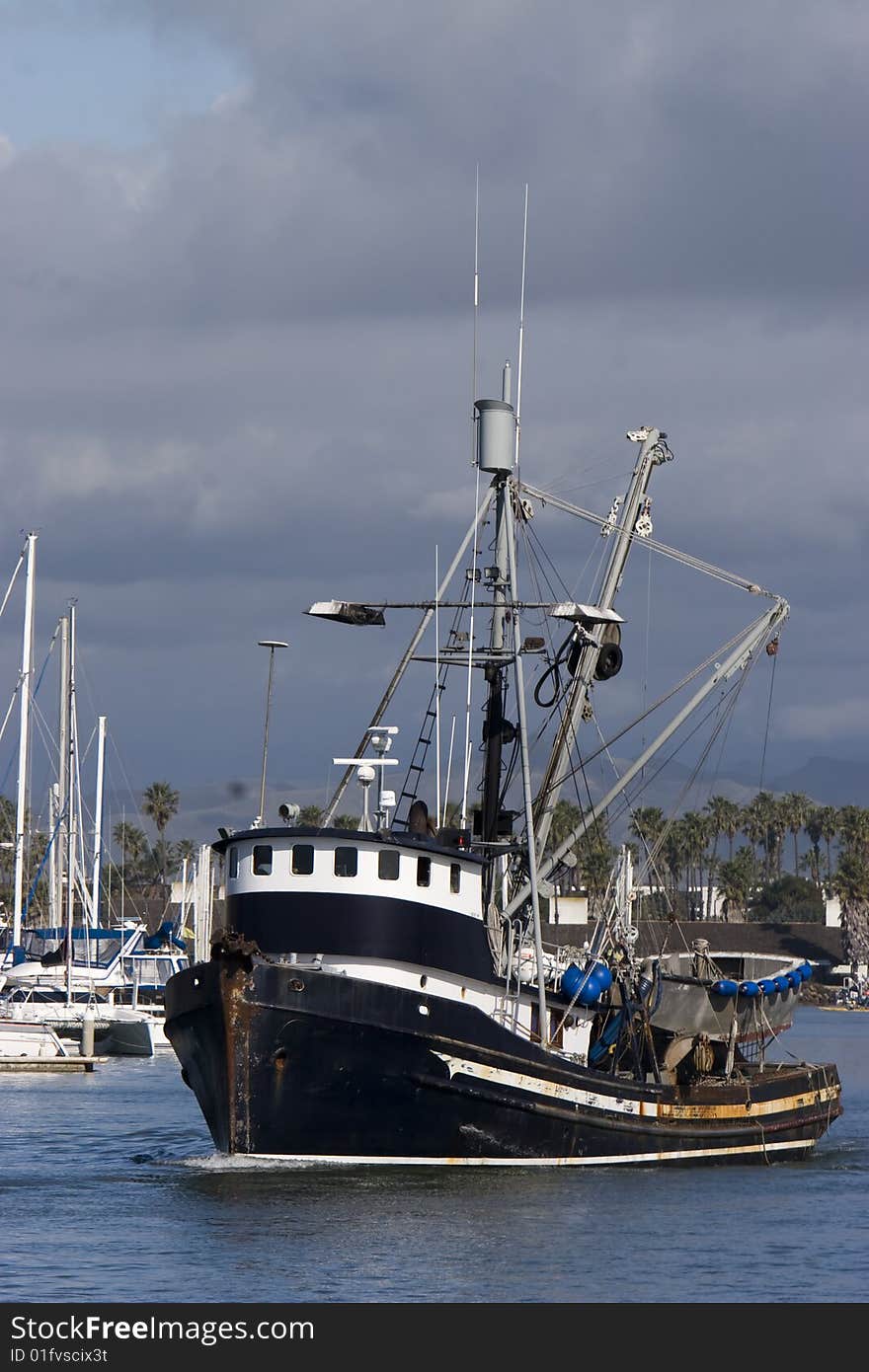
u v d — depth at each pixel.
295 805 56.34
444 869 56.72
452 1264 45.03
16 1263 44.72
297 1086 53.69
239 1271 43.91
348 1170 55.00
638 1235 48.88
